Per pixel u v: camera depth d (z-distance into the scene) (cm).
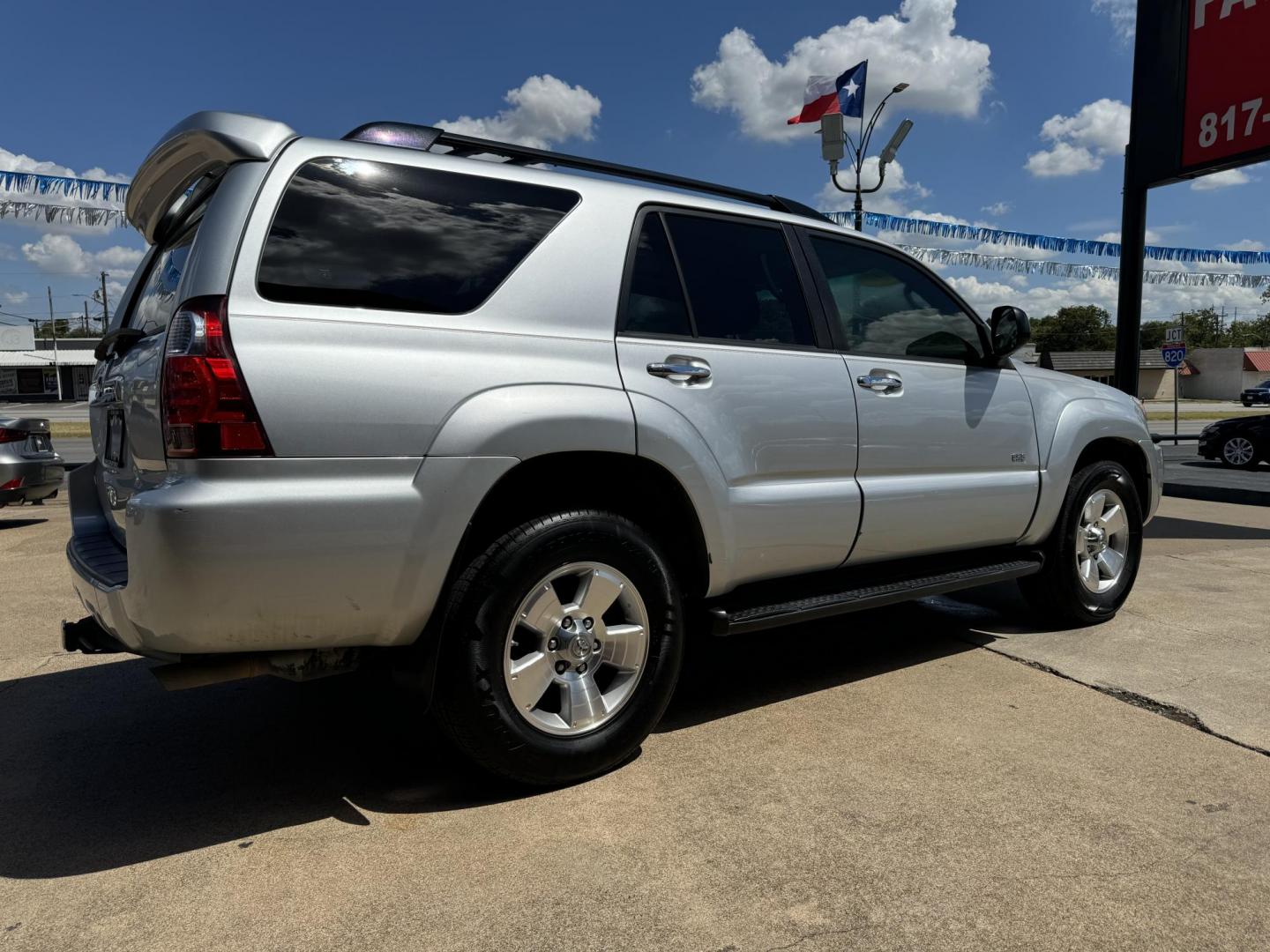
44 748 299
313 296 228
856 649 409
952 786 264
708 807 251
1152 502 472
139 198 295
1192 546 686
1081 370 6000
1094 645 409
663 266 296
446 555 234
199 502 207
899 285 373
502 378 246
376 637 237
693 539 290
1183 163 781
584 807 251
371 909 203
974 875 216
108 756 292
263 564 213
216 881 215
